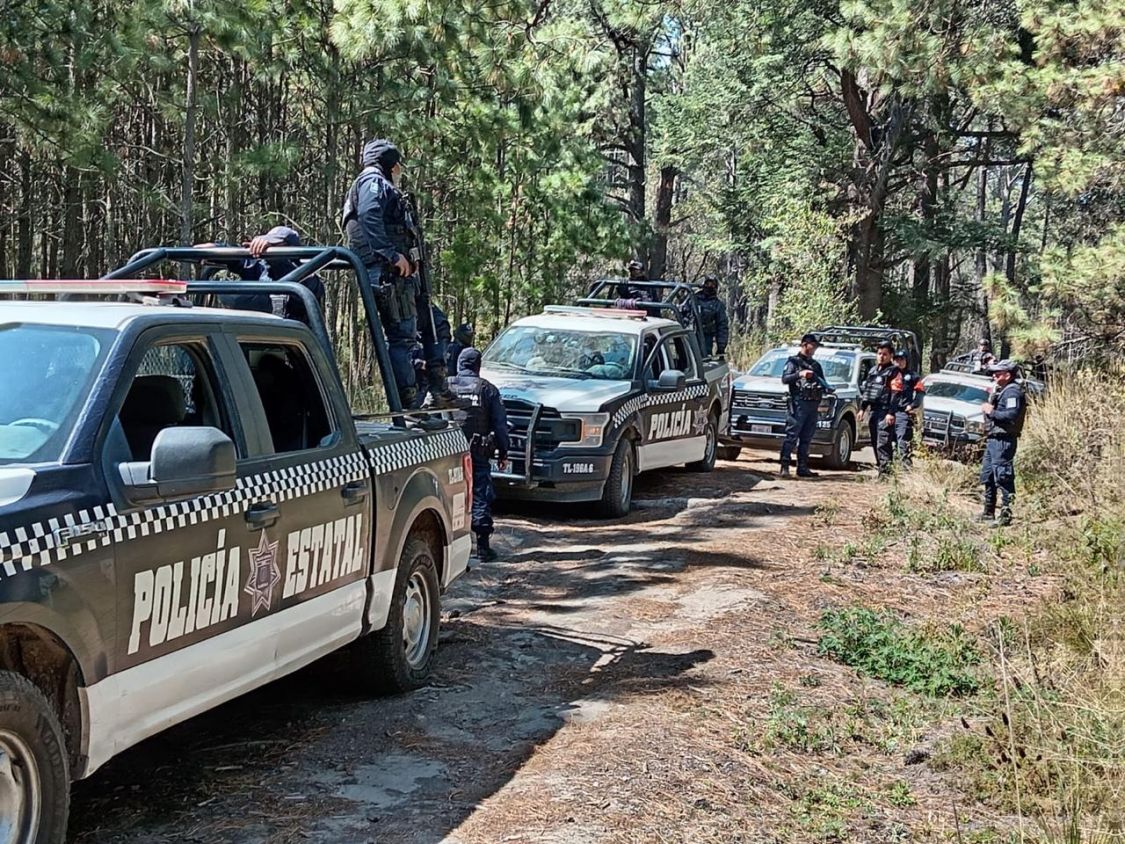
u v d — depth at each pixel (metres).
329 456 5.27
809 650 7.72
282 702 6.09
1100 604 8.24
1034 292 16.36
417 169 21.41
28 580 3.42
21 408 3.92
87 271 22.34
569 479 11.62
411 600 6.35
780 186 35.34
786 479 15.78
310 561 5.05
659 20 33.28
